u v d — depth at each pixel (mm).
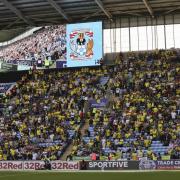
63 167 66000
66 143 73812
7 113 86875
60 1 85438
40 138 76188
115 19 94438
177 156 64500
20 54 95938
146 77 87312
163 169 62281
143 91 83688
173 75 86375
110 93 85750
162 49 92375
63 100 86125
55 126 78438
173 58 90500
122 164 63844
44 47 94500
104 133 73812
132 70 90125
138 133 72062
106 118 77625
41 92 90500
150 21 93188
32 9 89688
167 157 64812
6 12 91375
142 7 88875
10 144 75750
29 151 72750
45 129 78188
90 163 65125
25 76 95500
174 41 91812
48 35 94438
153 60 91250
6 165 69375
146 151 67062
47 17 94062
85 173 55250
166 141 68750
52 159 69938
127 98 82500
